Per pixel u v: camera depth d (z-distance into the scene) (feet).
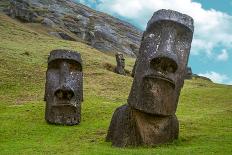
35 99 113.19
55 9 328.29
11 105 103.86
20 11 280.72
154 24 62.39
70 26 304.91
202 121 82.48
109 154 54.13
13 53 164.04
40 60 162.71
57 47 200.85
